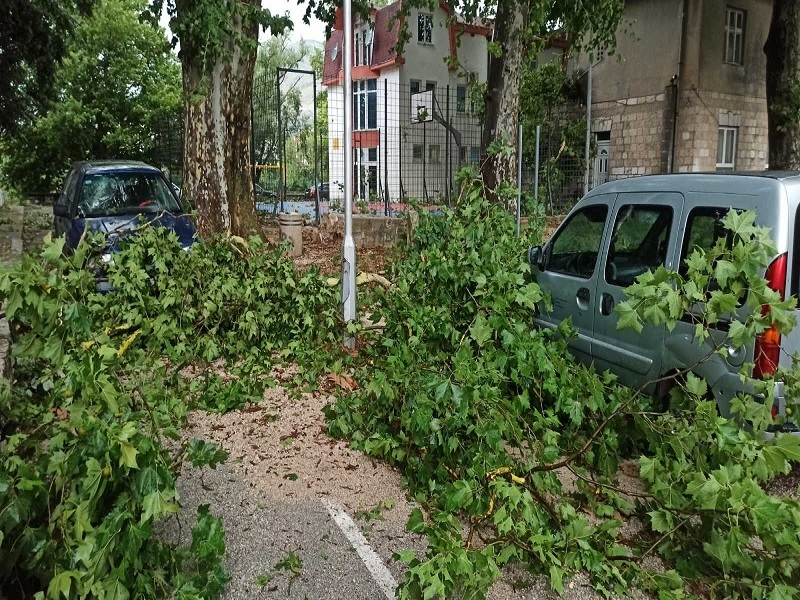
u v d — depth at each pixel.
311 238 15.74
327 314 6.74
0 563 2.55
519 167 9.26
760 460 3.20
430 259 5.38
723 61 20.05
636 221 5.15
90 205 9.64
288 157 31.23
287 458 4.65
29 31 18.02
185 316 6.45
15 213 19.58
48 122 28.08
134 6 30.95
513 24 11.74
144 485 2.54
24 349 2.86
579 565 3.25
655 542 3.44
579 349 5.63
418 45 34.22
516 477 3.52
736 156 20.97
